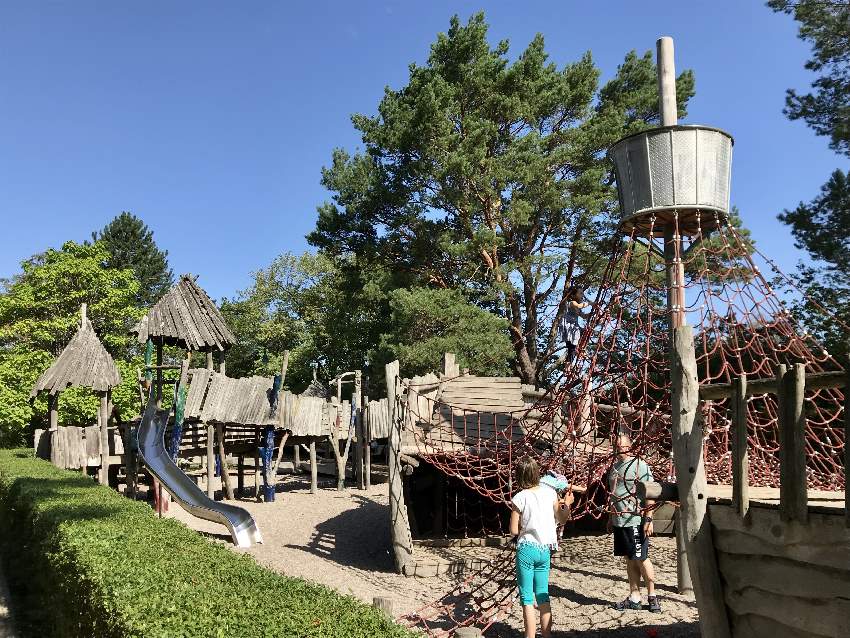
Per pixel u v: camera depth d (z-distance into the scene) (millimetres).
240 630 3623
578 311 9820
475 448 9297
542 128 26703
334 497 17234
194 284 17109
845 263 15031
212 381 15977
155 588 4410
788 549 3615
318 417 18297
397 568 8898
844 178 15281
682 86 25078
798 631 3561
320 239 29625
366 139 27047
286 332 46719
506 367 23812
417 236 27078
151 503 14312
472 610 7160
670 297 6953
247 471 24578
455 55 25453
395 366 9539
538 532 5750
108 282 33125
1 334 30953
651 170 6641
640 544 6914
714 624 4047
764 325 6707
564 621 6723
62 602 5918
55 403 17312
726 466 7148
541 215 25000
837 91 16422
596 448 8195
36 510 8438
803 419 3545
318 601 4270
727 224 6891
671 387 4367
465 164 22891
